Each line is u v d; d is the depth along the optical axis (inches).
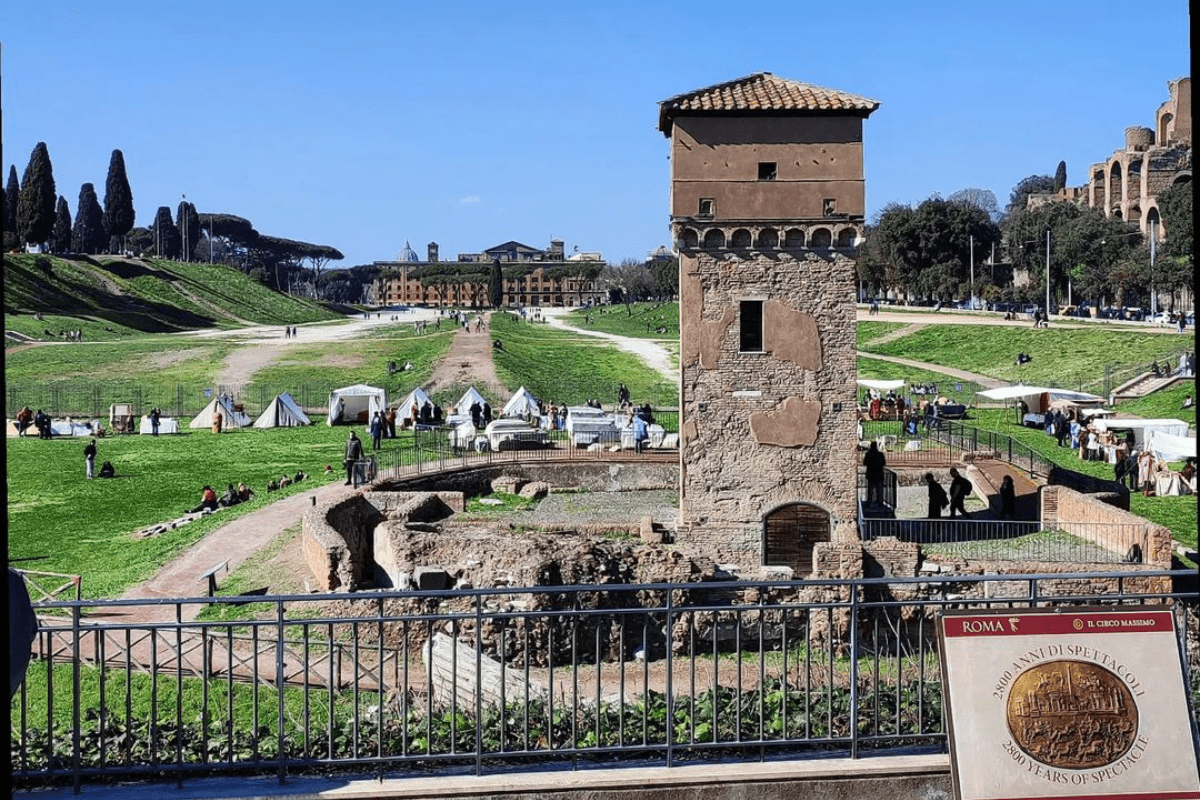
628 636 1529.3
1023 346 5157.5
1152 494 2613.2
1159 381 3991.1
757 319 1942.7
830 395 1937.7
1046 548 1918.1
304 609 1473.9
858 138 1913.1
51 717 603.2
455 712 696.4
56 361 5236.2
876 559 1686.8
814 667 1248.2
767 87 1972.2
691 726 641.6
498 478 2596.0
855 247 1920.5
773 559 1955.0
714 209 1915.6
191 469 2834.6
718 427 1943.9
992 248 7795.3
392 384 4594.0
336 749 654.5
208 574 1540.4
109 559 1860.2
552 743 645.3
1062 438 3319.4
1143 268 6023.6
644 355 5944.9
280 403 3772.1
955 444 2935.5
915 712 688.4
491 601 1455.5
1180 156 7003.0
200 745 658.2
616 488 2637.8
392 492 2181.3
